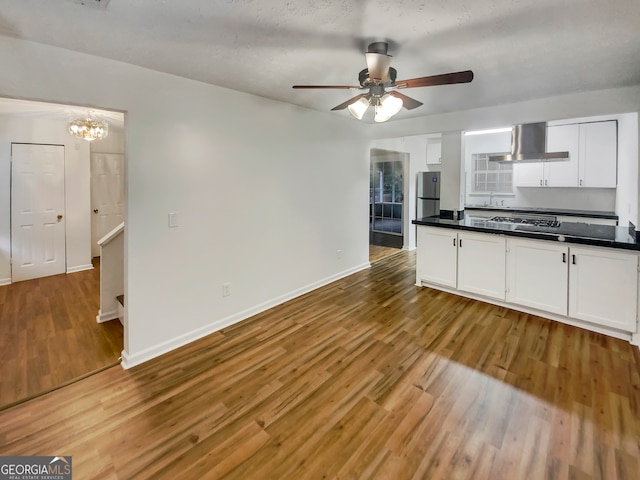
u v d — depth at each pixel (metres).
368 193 5.04
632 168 3.58
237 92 3.05
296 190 3.80
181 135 2.68
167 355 2.65
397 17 1.71
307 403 2.08
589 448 1.70
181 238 2.75
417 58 2.29
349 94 3.15
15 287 4.26
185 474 1.58
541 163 5.45
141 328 2.55
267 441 1.78
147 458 1.67
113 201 5.94
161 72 2.51
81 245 5.06
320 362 2.54
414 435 1.81
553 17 1.72
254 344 2.82
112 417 1.96
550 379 2.30
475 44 2.05
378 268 5.20
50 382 2.28
